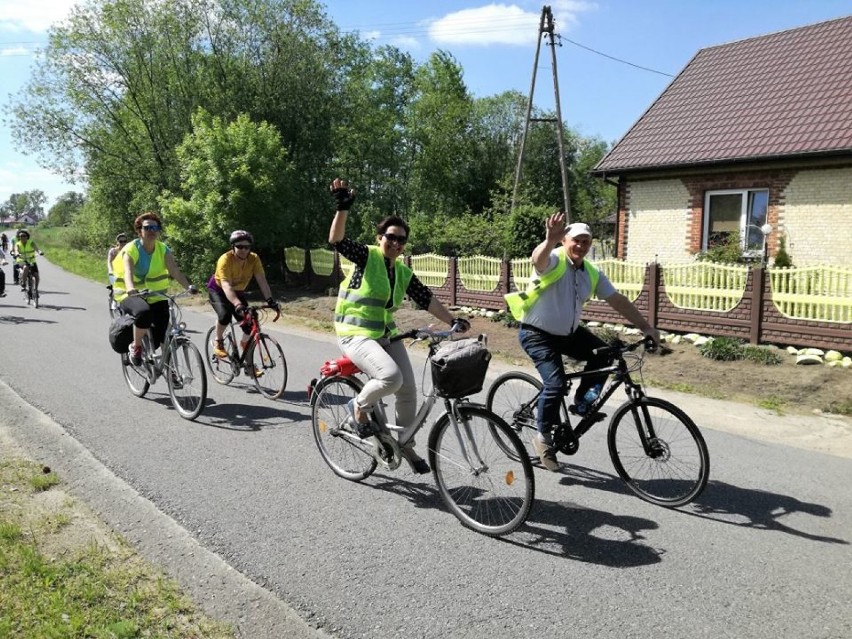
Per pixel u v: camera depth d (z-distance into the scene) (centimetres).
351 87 2842
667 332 1095
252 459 526
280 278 2164
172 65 2472
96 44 2498
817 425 663
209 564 361
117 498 444
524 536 400
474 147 4941
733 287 1010
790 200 1419
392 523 415
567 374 457
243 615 314
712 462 542
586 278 461
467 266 1412
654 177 1633
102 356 930
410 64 4397
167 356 651
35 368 843
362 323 448
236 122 2078
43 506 420
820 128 1400
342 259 1786
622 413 462
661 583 347
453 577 351
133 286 653
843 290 895
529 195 3097
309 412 664
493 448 401
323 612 318
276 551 377
